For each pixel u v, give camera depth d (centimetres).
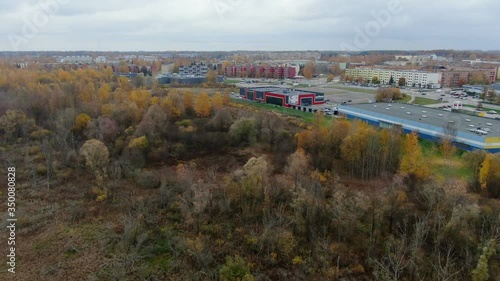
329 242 4419
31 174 6322
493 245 3941
